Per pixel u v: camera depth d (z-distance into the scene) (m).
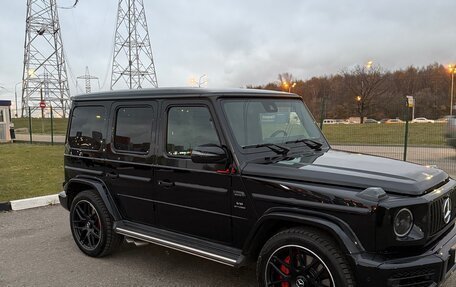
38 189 8.62
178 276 4.28
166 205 4.06
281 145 3.92
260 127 3.89
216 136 3.63
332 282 2.93
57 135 30.89
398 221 2.82
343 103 73.56
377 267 2.75
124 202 4.55
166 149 4.04
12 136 23.58
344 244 2.85
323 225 2.95
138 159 4.28
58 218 6.61
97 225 4.83
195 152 3.46
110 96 4.67
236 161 3.50
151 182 4.17
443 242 3.11
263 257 3.30
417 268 2.80
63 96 56.66
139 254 4.95
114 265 4.62
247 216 3.44
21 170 11.38
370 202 2.81
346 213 2.91
